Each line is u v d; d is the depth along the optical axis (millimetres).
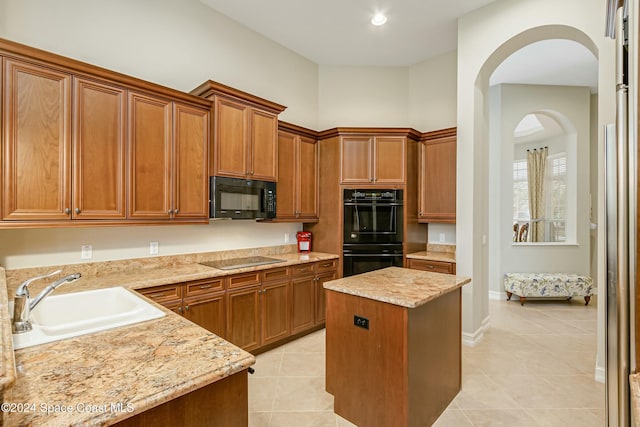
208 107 2818
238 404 1073
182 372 955
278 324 3188
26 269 2213
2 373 688
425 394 1969
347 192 3834
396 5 3199
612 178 1233
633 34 998
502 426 2012
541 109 4930
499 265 4980
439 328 2131
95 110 2203
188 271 2666
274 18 3449
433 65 4301
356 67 4512
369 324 1956
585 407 2199
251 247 3611
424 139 4023
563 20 2654
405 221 3816
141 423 871
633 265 1062
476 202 3330
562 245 4977
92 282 2236
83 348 1117
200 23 3195
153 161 2484
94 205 2199
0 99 1852
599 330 2525
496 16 3084
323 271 3660
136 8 2756
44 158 2004
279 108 3342
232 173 2939
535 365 2803
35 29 2258
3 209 1868
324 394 2373
